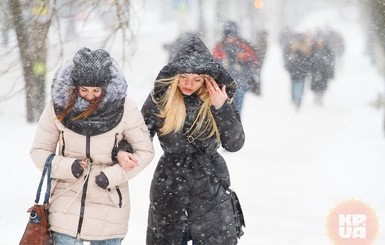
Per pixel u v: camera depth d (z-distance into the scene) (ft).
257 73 147.64
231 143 41.11
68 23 95.40
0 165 85.97
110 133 38.47
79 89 37.68
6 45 98.37
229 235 41.45
